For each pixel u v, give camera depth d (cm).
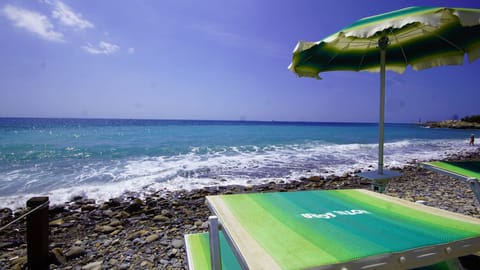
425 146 2483
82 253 385
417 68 405
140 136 2958
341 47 393
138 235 462
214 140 2594
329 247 132
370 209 201
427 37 354
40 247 326
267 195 233
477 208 577
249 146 2127
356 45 389
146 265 352
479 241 149
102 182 918
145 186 877
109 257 377
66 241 450
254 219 174
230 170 1160
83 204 689
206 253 204
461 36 320
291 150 1919
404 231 156
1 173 1037
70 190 814
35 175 1006
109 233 484
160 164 1266
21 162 1276
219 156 1563
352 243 137
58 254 365
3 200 713
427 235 150
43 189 822
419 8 266
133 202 668
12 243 442
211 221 148
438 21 222
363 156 1655
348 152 1850
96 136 2859
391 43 384
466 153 1956
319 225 164
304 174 1112
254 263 116
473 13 215
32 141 2194
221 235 226
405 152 1967
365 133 4431
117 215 585
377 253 126
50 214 605
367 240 142
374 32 247
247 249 129
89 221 558
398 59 417
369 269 121
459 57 353
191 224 528
